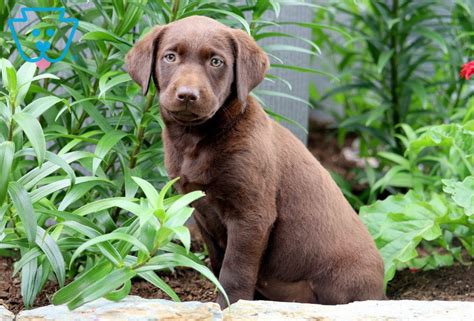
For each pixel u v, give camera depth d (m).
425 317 3.17
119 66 4.42
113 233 3.11
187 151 3.62
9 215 3.64
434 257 4.82
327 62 7.70
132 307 3.18
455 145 4.55
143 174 4.34
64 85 4.24
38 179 3.49
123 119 4.31
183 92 3.27
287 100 5.90
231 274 3.64
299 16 5.81
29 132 3.21
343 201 4.03
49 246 3.42
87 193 4.38
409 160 5.47
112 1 4.14
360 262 3.91
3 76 3.41
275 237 3.86
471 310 3.25
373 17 6.31
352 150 7.70
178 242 4.60
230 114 3.55
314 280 3.94
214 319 3.15
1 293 3.98
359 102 7.38
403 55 6.24
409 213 4.35
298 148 3.90
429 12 6.22
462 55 6.12
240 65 3.53
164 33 3.57
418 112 6.31
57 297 3.10
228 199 3.60
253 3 4.54
